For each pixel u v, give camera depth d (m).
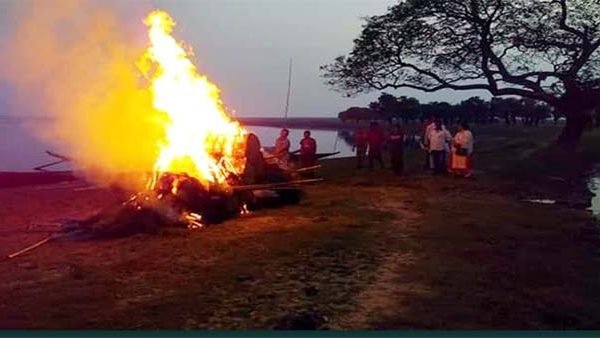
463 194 18.06
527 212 15.17
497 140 42.72
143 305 7.82
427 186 19.52
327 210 15.01
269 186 15.54
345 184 20.12
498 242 11.70
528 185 20.09
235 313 7.54
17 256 10.54
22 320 7.27
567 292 8.73
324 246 10.98
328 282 8.85
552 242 11.84
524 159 28.72
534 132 51.41
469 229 12.80
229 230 12.52
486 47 31.89
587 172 23.91
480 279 9.18
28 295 8.25
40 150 40.00
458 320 7.47
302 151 21.95
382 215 14.27
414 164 26.50
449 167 22.52
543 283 9.13
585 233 12.77
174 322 7.23
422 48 32.84
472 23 31.88
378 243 11.32
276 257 10.23
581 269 9.93
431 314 7.64
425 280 9.05
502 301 8.23
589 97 31.62
